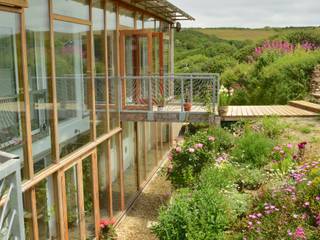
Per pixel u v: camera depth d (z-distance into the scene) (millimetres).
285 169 7281
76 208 7930
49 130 6906
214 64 24328
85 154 8297
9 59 5727
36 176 6383
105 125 9664
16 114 5914
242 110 12773
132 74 11836
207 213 5824
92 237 8750
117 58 10367
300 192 5867
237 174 7457
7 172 2904
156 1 10703
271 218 5434
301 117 11688
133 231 9422
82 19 8227
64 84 7461
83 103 8367
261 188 6699
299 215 5414
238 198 6387
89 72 8648
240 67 19734
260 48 22172
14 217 3107
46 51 6750
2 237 3154
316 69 15969
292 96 15828
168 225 5910
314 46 22328
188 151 8961
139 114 10430
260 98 16938
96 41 9062
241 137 9516
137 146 11922
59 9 7176
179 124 17844
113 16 10109
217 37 42438
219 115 10242
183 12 12945
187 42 37875
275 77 16672
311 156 7727
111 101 10117
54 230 7117
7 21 5617
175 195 7656
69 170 7625
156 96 11453
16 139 5930
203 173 7750
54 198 7098
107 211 9711
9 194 3057
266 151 8398
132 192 11750
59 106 7234
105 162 9680
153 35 13086
